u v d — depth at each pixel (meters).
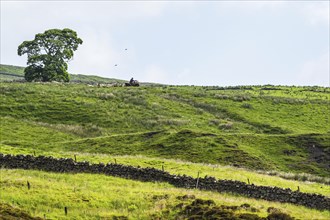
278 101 108.31
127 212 35.12
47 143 71.50
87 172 47.31
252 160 61.88
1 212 31.42
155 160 53.66
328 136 72.81
